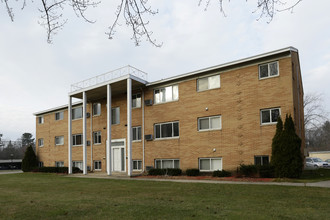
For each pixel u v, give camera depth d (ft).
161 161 71.56
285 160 48.44
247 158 56.44
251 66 58.08
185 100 68.03
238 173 56.34
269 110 55.16
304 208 24.91
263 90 55.88
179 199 30.86
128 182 52.47
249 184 42.57
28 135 271.49
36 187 48.01
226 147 59.72
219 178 53.06
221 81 62.28
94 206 27.53
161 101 73.26
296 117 56.65
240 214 22.75
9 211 25.98
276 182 44.52
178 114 68.95
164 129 71.82
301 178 48.60
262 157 54.80
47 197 34.91
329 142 173.47
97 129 88.74
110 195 35.53
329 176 52.85
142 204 28.09
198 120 65.46
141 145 75.56
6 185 52.75
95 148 88.63
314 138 181.98
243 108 58.23
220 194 33.94
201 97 65.16
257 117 56.03
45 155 111.34
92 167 88.43
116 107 83.76
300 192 33.58
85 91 80.23
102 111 88.17
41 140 115.65
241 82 59.16
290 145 48.55
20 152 190.08
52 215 23.90
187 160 65.92
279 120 50.83
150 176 63.87
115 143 82.84
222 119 61.16
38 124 117.08
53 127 108.58
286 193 33.14
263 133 54.90
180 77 68.23
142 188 42.29
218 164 61.11
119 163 80.84
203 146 63.41
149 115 74.74
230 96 60.39
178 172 63.57
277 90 54.13
